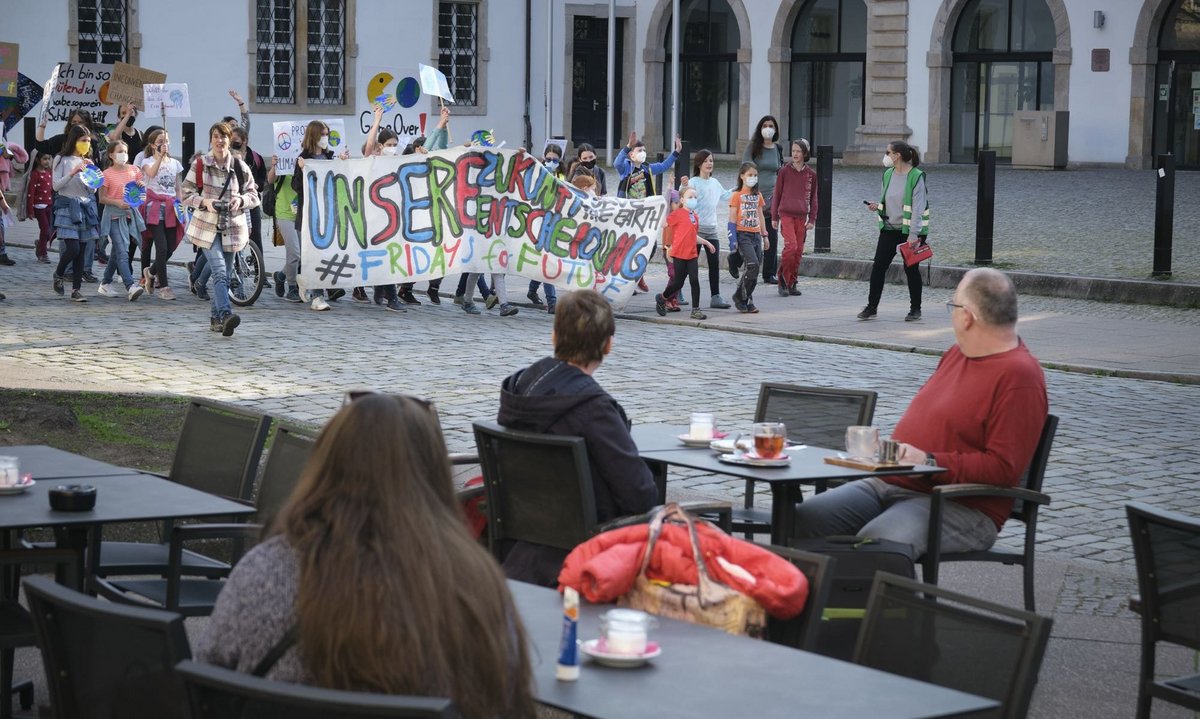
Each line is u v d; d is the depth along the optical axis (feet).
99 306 52.65
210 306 53.47
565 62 133.08
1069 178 105.19
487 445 18.28
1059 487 28.86
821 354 46.06
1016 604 21.02
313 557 8.90
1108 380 42.14
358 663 8.73
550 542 17.84
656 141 136.67
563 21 132.57
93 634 10.07
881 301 59.52
